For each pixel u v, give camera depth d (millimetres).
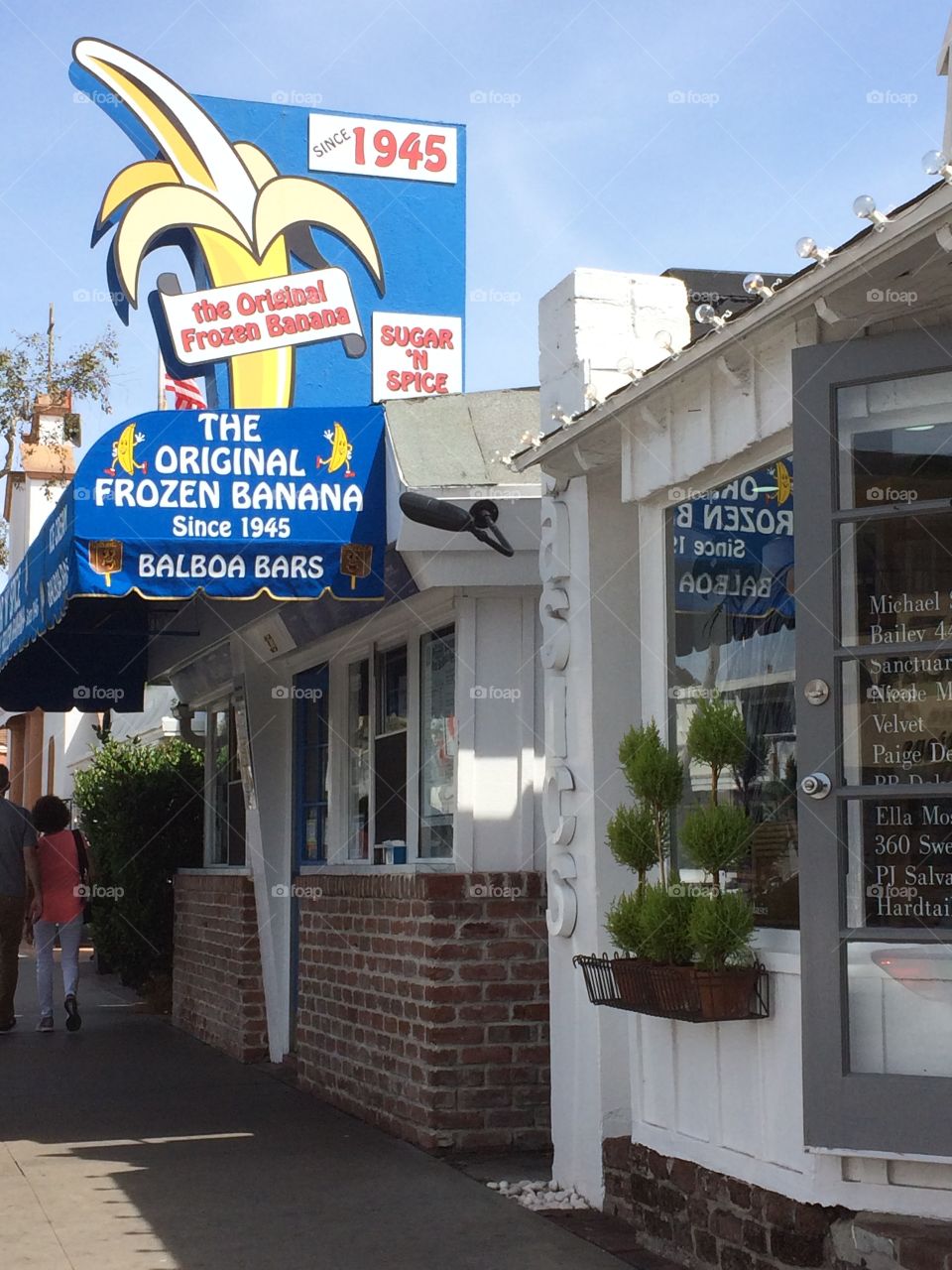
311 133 12094
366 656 9891
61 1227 6316
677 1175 5832
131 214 11703
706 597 6098
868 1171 4914
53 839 13203
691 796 6156
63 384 21891
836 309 4902
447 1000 7793
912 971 4871
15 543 26141
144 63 11781
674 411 6078
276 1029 11164
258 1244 6031
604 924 6578
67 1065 11047
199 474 7707
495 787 8086
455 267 12234
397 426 7934
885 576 5043
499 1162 7543
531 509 7680
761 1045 5355
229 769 13000
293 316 11781
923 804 4891
